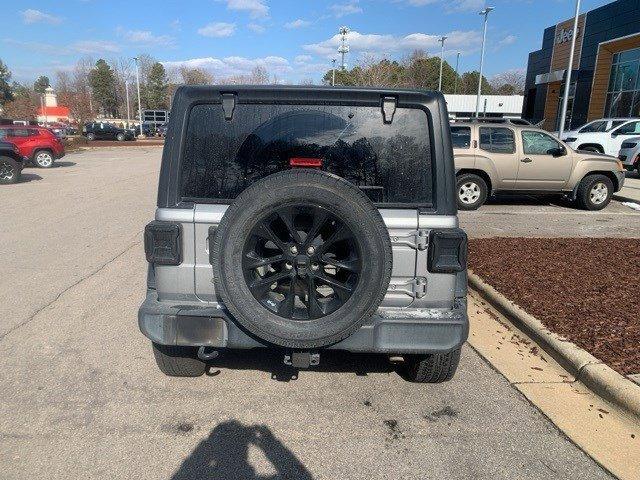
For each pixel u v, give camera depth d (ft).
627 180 54.34
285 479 8.96
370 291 9.27
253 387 12.09
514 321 15.55
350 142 10.21
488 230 30.09
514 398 11.65
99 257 24.21
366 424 10.63
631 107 87.86
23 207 38.99
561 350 13.07
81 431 10.27
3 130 74.38
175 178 10.21
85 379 12.41
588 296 16.89
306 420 10.77
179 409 11.12
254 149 10.25
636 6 85.87
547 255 22.49
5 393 11.70
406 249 10.09
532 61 130.00
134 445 9.86
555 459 9.52
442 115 10.10
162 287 10.38
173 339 10.24
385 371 12.98
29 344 14.38
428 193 10.19
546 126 118.62
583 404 11.38
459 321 10.03
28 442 9.90
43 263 23.06
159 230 10.06
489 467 9.30
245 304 9.37
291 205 9.12
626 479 8.97
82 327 15.65
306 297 9.69
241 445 9.89
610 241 25.72
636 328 14.17
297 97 10.11
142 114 231.50
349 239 9.26
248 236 9.23
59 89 311.68
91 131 166.71
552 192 38.06
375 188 10.18
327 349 10.07
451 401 11.53
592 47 99.04
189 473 9.09
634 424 10.57
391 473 9.14
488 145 37.17
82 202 41.65
